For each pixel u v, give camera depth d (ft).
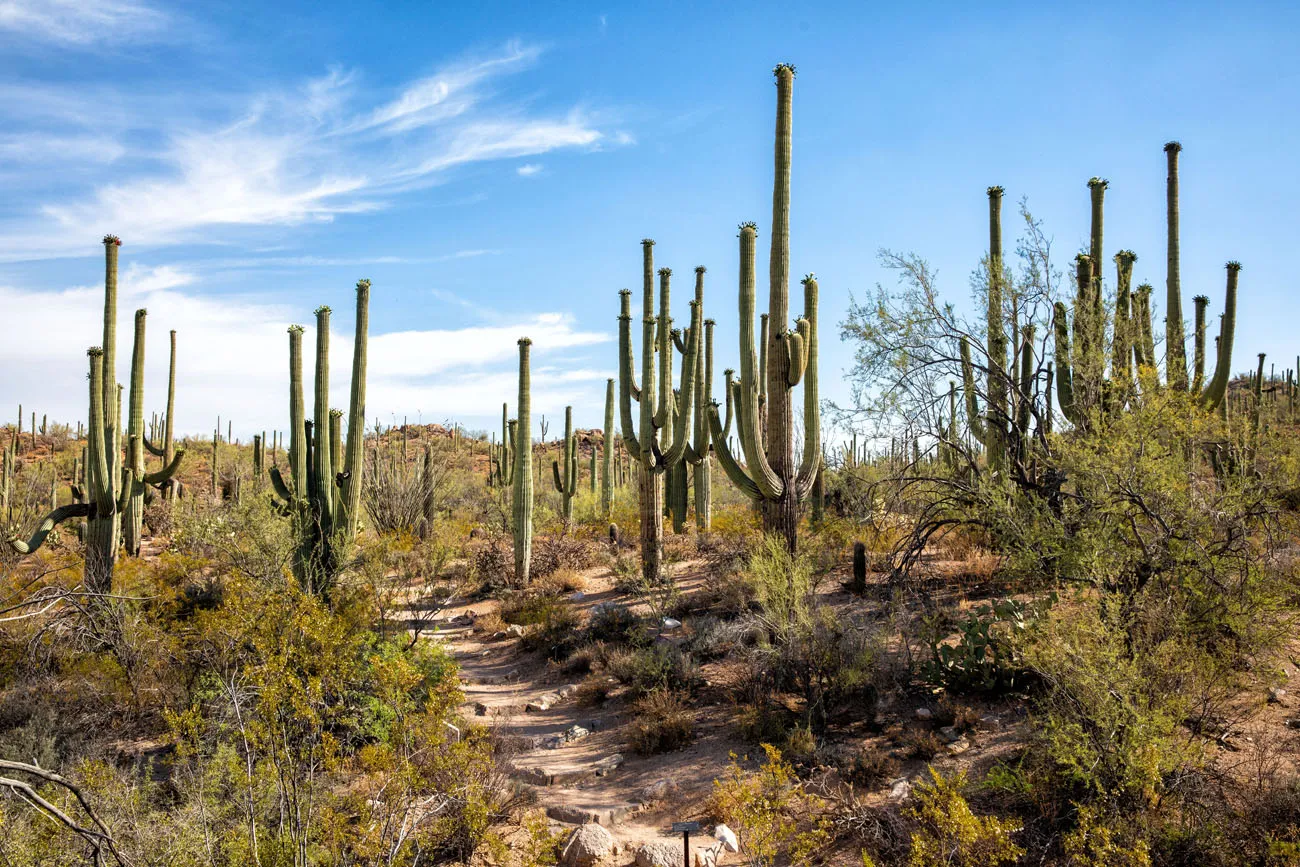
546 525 87.25
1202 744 20.10
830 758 25.58
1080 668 20.24
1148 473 24.95
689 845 22.11
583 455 194.08
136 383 64.08
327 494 47.52
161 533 89.61
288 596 22.17
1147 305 38.22
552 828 24.27
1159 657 21.09
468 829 22.35
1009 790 21.22
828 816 22.20
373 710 26.45
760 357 56.03
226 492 111.45
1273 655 23.71
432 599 55.36
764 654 31.94
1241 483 24.86
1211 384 46.93
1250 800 18.94
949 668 28.99
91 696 31.50
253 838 18.11
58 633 33.76
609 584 58.90
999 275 35.24
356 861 19.81
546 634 45.42
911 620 32.58
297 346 48.44
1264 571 23.57
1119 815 18.84
